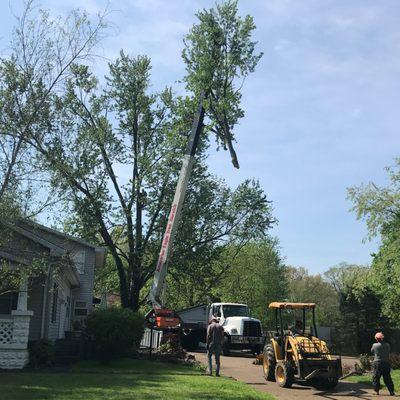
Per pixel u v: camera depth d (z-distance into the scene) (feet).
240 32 90.63
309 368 50.31
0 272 46.85
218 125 82.07
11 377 45.98
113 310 63.52
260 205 130.62
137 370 55.01
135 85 125.08
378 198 87.97
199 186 127.13
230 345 91.81
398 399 46.52
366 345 119.65
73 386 41.50
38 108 43.86
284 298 210.18
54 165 44.50
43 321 59.52
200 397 38.50
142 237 123.95
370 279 91.56
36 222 45.80
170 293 157.58
